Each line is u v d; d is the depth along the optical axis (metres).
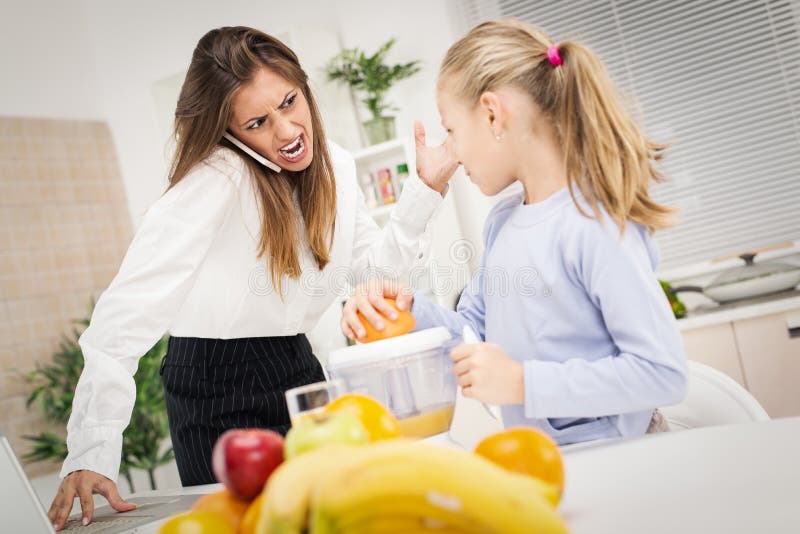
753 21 3.45
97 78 4.79
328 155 1.62
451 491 0.43
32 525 0.72
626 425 1.06
